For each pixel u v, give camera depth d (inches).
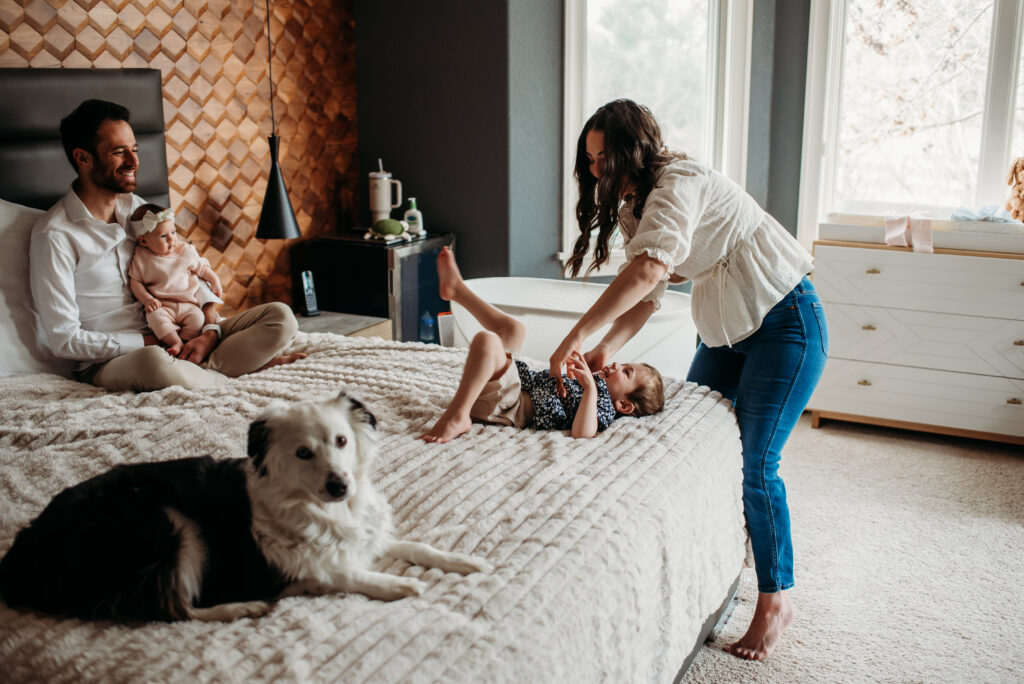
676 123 166.9
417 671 45.4
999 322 132.7
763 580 83.8
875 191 166.1
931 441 142.1
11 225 96.0
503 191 147.2
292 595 52.1
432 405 83.4
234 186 134.3
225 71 129.6
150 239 99.3
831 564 102.4
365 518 54.2
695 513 71.8
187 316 101.0
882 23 158.2
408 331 145.3
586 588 55.6
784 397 81.0
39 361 97.0
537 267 154.3
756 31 163.0
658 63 162.4
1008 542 107.2
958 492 121.7
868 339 142.4
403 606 50.6
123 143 94.6
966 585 97.6
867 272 139.9
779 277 80.9
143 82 112.6
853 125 165.2
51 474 69.2
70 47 108.1
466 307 93.1
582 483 67.8
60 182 103.9
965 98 154.3
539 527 60.7
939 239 138.1
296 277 148.0
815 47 161.9
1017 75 148.0
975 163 155.6
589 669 54.8
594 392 78.8
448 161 151.2
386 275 138.9
